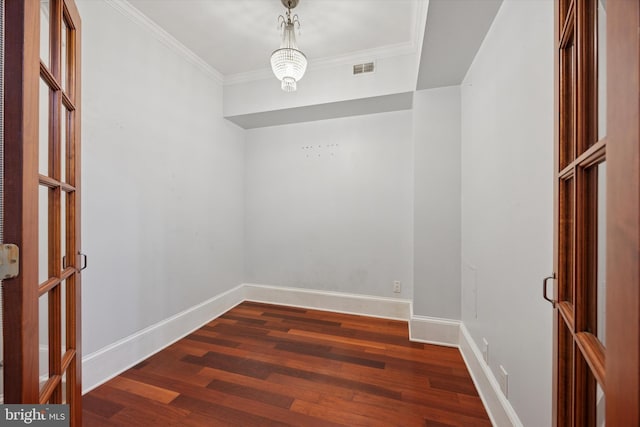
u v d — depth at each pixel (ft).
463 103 7.25
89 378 5.53
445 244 7.59
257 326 8.73
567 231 2.47
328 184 10.28
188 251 8.34
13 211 2.24
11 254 2.21
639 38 1.13
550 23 3.20
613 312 1.29
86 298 5.53
